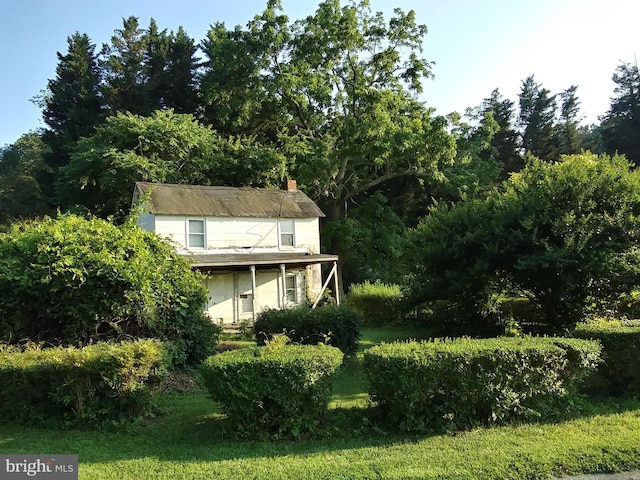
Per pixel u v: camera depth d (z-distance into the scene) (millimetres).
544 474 4824
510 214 12492
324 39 30094
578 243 11180
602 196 12031
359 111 30969
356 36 30312
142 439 6457
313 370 6219
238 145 30672
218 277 21391
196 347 10562
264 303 22453
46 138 35688
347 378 9836
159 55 37219
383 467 5027
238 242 21953
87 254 9266
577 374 6816
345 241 30359
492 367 6316
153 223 20234
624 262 10938
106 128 28438
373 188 39500
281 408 6250
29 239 9586
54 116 36469
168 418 7418
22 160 45938
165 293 10109
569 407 6699
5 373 7164
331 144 31984
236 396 6148
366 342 14898
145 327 9742
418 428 6156
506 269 12773
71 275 8992
